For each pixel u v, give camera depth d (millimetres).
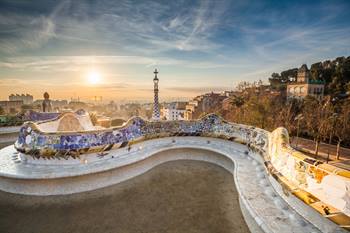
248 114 27359
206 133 8711
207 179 6359
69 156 5926
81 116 10039
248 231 3893
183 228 4023
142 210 4684
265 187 4523
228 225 4090
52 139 5926
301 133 28234
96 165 5984
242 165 5969
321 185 2934
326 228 2846
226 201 5027
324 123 22625
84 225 4172
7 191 5551
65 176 5324
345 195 2572
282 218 3385
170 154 8188
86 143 6172
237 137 7723
